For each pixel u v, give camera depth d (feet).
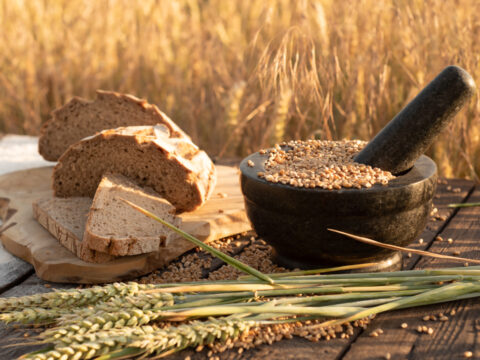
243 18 13.48
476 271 5.06
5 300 4.53
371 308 4.65
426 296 4.83
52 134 8.57
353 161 5.70
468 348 4.54
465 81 5.04
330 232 5.12
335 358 4.48
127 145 6.63
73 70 14.38
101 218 5.95
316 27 10.50
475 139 9.36
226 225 6.75
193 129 12.03
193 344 4.55
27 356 3.94
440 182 8.48
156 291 4.68
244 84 10.69
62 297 4.54
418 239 6.64
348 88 10.08
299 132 10.39
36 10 14.79
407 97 10.06
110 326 4.29
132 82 13.74
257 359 4.48
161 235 5.98
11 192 7.73
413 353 4.50
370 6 10.40
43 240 6.31
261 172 5.48
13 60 14.25
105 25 14.15
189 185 6.68
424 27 10.01
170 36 13.74
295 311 4.57
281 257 5.93
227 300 4.86
